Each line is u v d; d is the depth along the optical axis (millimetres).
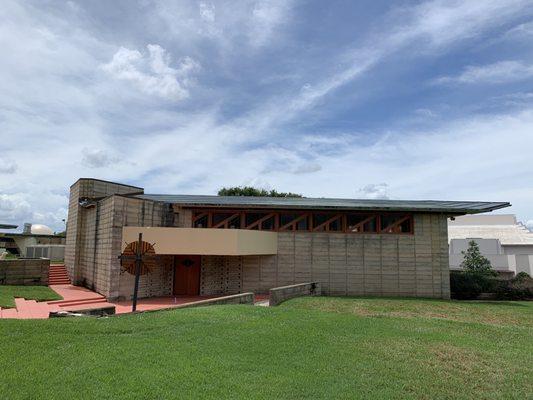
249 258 21891
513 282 26062
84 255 22422
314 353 8336
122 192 24984
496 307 18797
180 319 10164
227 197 25688
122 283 18156
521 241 41688
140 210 19422
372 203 23766
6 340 7562
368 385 6863
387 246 22297
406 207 21375
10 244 43500
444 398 6570
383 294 21984
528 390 7059
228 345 8344
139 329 9055
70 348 7371
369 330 10742
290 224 22312
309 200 25344
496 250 38594
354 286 22031
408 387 6902
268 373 7012
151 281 19594
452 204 23516
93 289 20062
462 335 10820
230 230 18844
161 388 6023
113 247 17969
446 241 22391
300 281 21938
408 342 9664
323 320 11516
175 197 24453
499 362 8508
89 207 22188
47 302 15812
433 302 19516
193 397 5824
